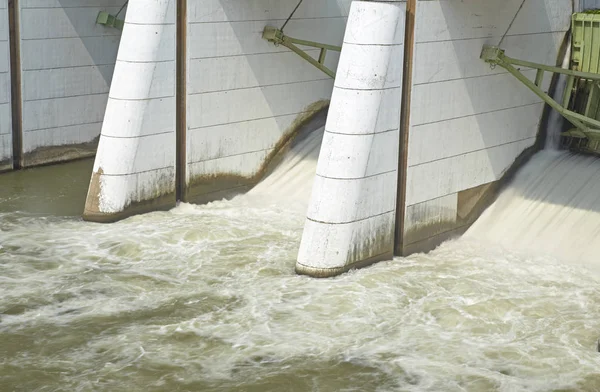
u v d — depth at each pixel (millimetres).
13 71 65562
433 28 47219
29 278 45156
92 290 43812
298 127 64062
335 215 44969
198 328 39594
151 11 54062
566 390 34094
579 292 43531
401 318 40531
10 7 64438
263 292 43344
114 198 54062
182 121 56812
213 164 58938
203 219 55000
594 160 54750
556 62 56469
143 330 39438
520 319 40344
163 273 46031
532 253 49500
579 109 56062
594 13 54969
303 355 37031
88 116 71188
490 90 52094
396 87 46312
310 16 63562
